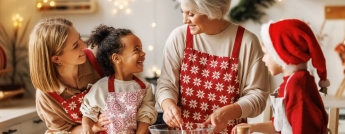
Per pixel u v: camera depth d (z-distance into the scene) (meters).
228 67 1.82
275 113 1.48
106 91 1.72
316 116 1.39
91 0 3.51
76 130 1.78
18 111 2.94
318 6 3.44
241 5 3.44
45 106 1.75
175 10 3.49
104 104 1.71
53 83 1.67
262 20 3.46
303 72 1.43
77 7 3.53
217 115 1.67
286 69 1.45
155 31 3.52
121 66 1.74
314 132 1.39
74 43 1.66
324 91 1.52
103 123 1.70
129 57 1.72
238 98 1.85
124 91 1.73
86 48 1.77
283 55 1.43
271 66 1.50
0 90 3.23
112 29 1.81
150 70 3.54
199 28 1.75
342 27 3.43
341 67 3.44
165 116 1.70
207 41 1.84
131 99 1.71
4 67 3.21
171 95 1.81
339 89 3.32
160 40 3.52
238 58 1.82
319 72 1.49
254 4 3.45
